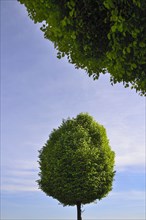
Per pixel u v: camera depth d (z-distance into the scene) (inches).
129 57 279.6
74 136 930.1
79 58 336.8
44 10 306.2
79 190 897.5
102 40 305.9
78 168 892.6
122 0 256.8
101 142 949.2
